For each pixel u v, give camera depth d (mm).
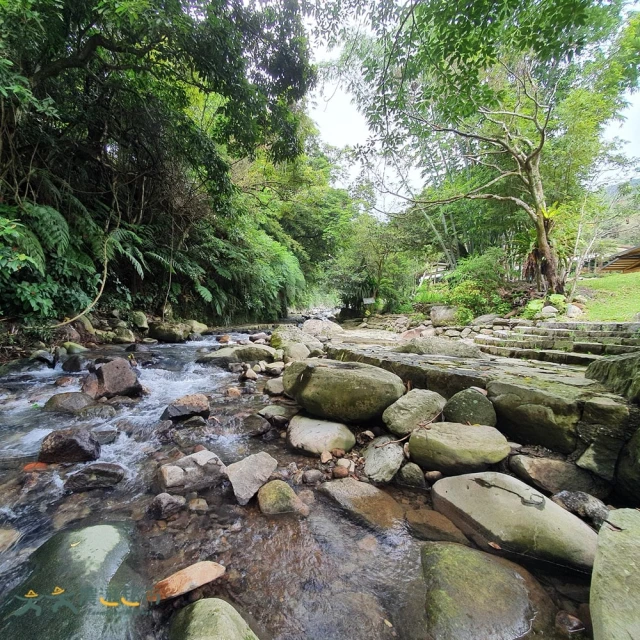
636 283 8258
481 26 2795
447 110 4020
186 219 8008
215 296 9414
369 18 3627
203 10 4500
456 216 11656
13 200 4277
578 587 1245
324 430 2424
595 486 1705
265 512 1651
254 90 5523
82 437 2113
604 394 1915
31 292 4148
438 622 1064
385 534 1531
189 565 1298
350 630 1058
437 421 2314
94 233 5383
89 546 1265
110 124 5848
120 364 3424
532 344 4168
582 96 7512
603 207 8055
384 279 13555
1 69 3287
